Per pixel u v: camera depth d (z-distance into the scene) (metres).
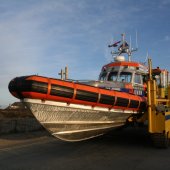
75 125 7.71
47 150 8.66
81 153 8.23
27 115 18.44
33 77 6.42
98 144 9.55
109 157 7.70
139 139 10.42
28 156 7.82
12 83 6.54
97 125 8.37
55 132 7.42
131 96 8.88
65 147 9.12
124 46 12.77
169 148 8.97
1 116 17.25
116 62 10.83
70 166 6.74
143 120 9.66
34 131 13.41
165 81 11.45
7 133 12.38
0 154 8.08
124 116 8.98
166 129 8.71
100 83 9.30
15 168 6.54
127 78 10.32
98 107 7.76
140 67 10.64
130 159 7.45
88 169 6.47
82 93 7.22
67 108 7.13
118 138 10.62
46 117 6.98
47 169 6.46
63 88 6.83
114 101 8.06
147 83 8.90
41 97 6.52
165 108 8.77
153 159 7.42
